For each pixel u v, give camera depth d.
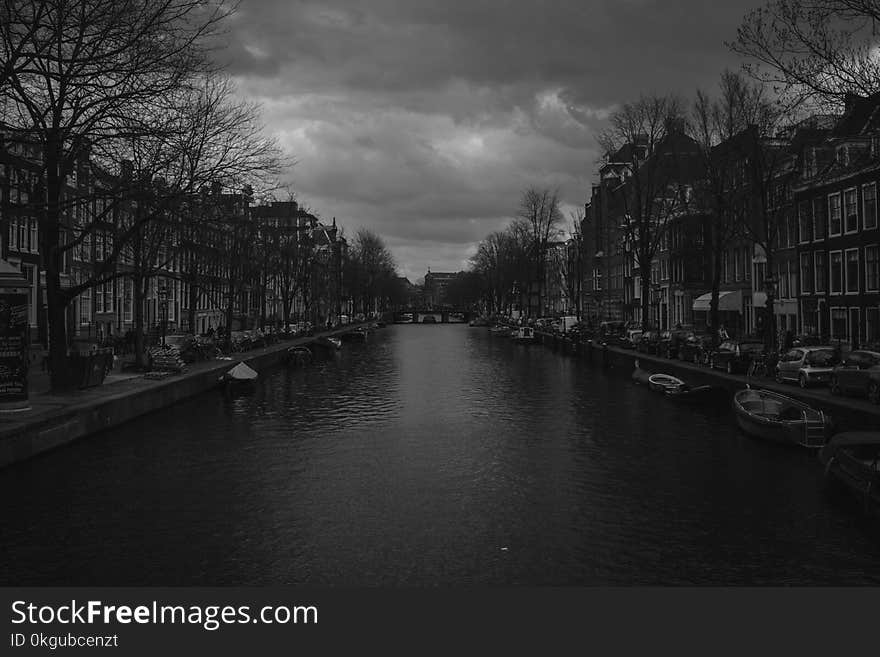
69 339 35.16
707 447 19.30
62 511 13.59
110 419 21.59
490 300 130.00
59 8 16.25
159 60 18.38
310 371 44.34
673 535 12.08
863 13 15.73
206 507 13.91
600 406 27.78
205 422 23.95
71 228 23.72
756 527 12.44
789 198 39.75
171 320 55.84
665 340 41.62
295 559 11.07
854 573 10.34
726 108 32.16
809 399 21.47
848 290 35.94
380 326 127.12
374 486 15.48
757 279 46.38
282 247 60.06
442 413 26.11
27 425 16.94
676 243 59.00
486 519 13.06
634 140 45.97
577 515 13.27
